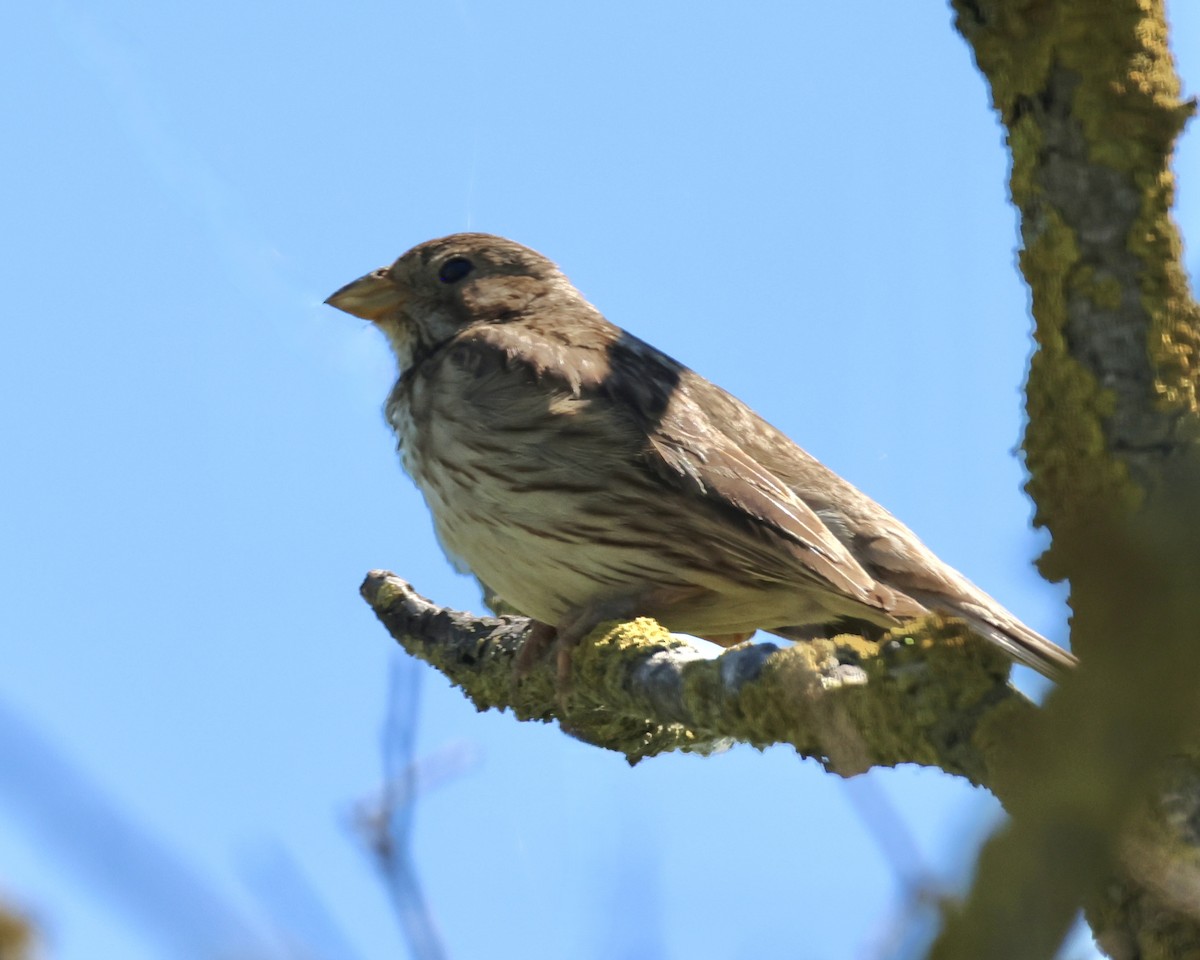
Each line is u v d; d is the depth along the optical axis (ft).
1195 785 22.26
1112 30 26.68
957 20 28.07
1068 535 14.67
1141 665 13.29
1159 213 26.73
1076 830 13.16
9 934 11.87
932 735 25.04
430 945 16.67
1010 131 27.66
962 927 13.44
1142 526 14.01
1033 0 26.94
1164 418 26.32
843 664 27.50
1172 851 21.66
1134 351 26.53
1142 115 26.66
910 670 25.54
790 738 28.07
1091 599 14.06
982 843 13.51
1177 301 26.66
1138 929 23.89
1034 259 27.37
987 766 24.32
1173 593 13.47
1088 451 26.73
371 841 17.71
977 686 25.13
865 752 23.24
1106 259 26.71
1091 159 26.73
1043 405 27.35
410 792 19.54
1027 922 13.14
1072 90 26.78
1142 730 13.17
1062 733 13.53
